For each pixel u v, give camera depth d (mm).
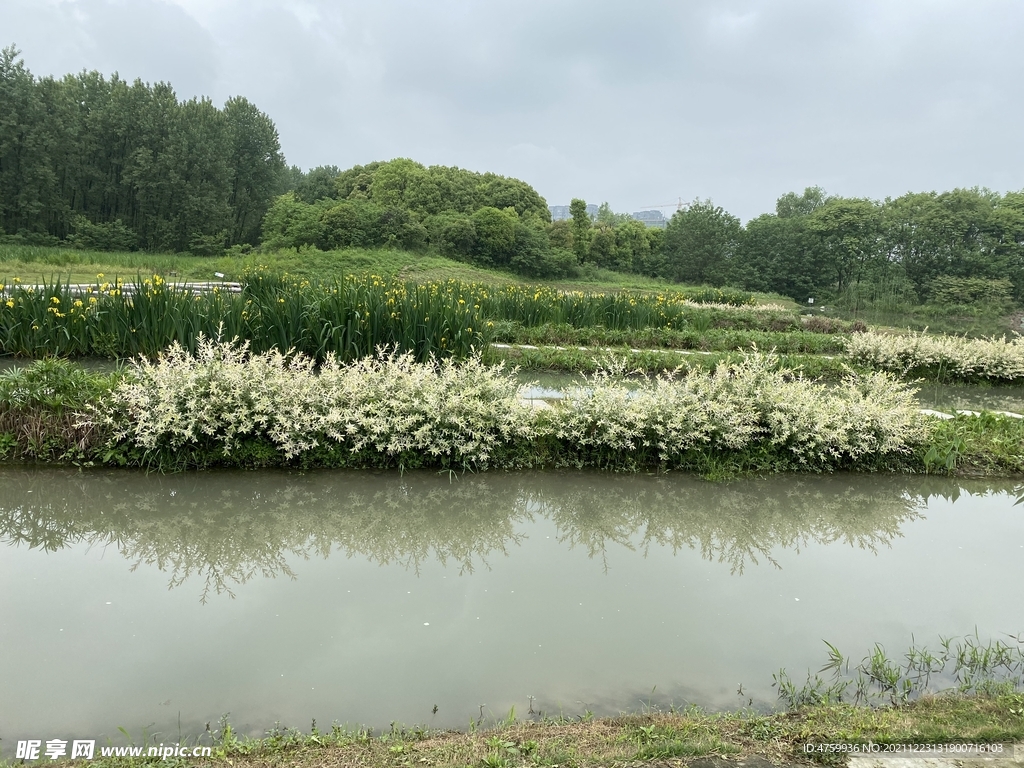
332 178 70000
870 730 3242
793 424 7750
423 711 3414
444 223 45250
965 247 49875
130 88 48688
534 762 2895
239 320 10117
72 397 6812
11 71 41812
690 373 8336
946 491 7512
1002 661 4109
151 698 3420
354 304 10594
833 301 51625
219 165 49938
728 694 3691
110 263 27266
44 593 4484
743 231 57188
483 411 7141
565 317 16297
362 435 6938
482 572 5082
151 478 6469
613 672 3830
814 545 5906
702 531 6133
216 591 4605
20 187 41812
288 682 3598
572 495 6844
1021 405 12141
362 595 4625
